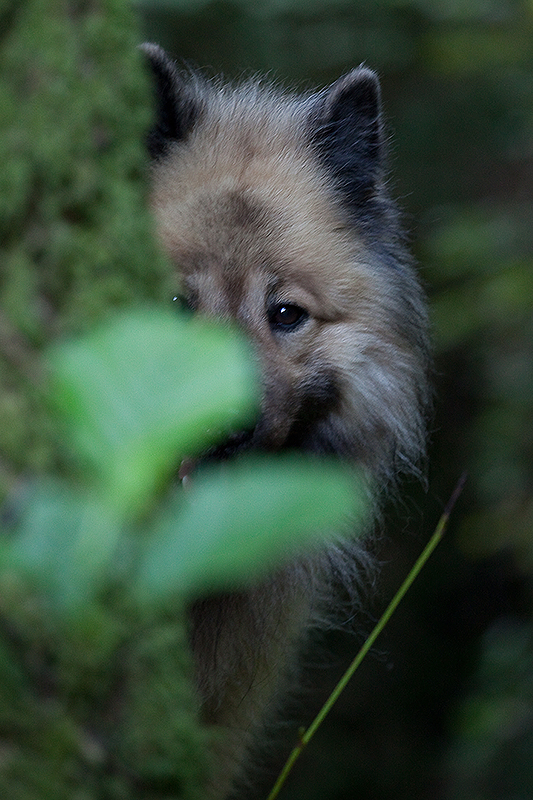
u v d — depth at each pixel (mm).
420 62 8883
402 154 9750
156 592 689
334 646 6434
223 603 3990
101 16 1379
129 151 1383
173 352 714
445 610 11602
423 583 11273
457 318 7613
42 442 1193
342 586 4836
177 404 702
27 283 1286
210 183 4305
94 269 1314
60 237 1307
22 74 1347
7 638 1107
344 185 4738
